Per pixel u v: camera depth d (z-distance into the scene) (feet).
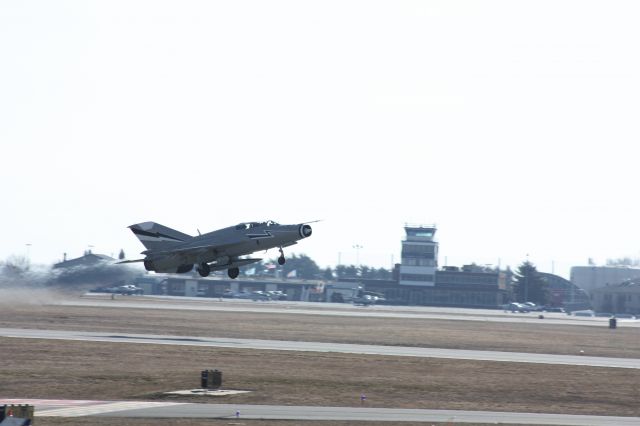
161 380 481.46
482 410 410.11
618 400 459.73
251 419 361.92
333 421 362.33
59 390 445.37
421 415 386.52
